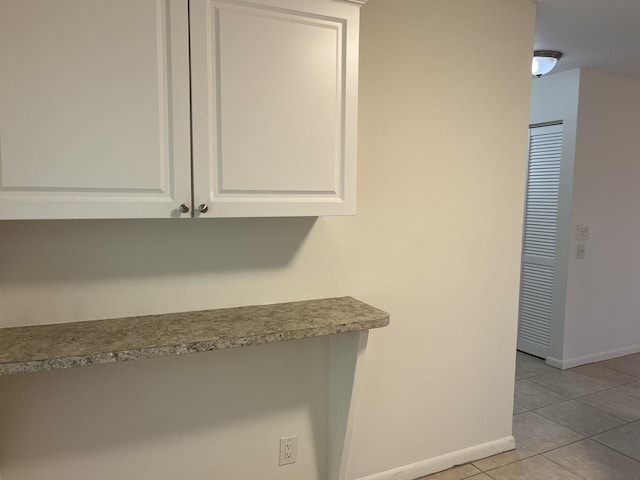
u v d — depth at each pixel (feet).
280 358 6.36
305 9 4.94
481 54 7.23
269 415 6.38
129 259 5.42
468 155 7.34
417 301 7.22
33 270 5.05
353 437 7.00
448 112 7.09
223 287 5.91
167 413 5.80
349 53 5.23
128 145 4.40
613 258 12.44
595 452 8.23
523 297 13.15
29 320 5.10
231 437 6.19
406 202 6.95
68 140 4.20
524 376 11.53
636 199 12.64
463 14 7.01
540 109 12.07
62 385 5.29
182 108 4.54
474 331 7.77
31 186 4.13
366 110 6.48
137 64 4.35
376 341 6.98
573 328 12.01
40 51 4.05
